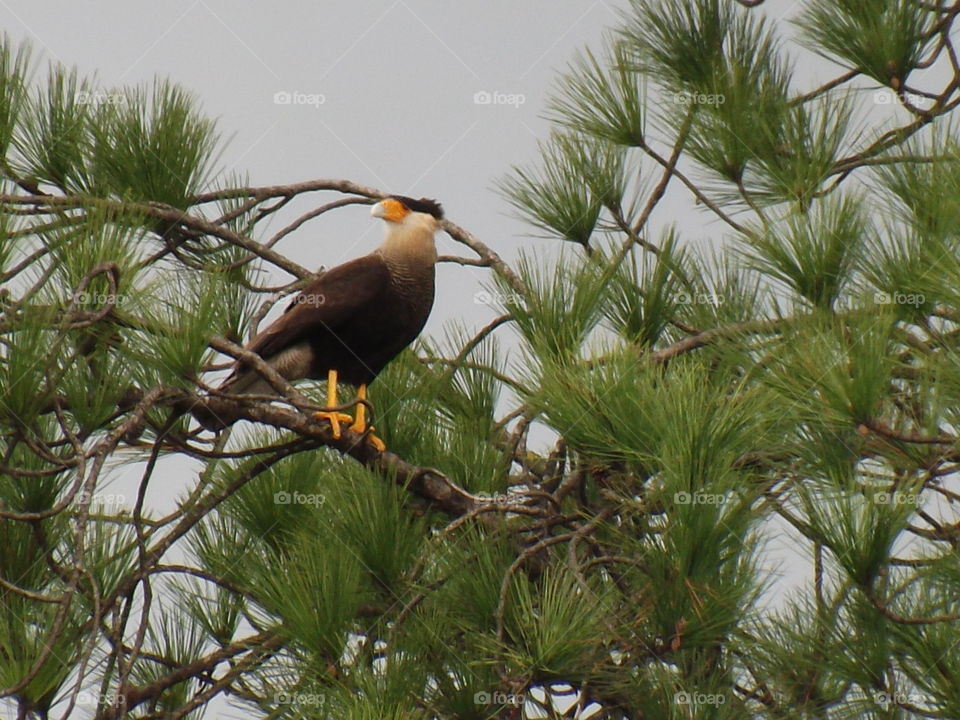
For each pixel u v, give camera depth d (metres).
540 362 6.18
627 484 6.07
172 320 6.12
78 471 5.63
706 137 7.73
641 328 7.21
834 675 5.48
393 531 6.33
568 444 5.83
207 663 6.93
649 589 5.55
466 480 7.33
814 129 7.43
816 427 5.43
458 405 7.79
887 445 5.31
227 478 7.60
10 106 7.84
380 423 7.65
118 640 6.10
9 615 6.00
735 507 5.29
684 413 5.43
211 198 8.87
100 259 5.89
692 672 5.62
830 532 5.11
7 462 5.77
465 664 5.56
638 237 8.15
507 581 5.63
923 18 7.65
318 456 7.84
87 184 8.24
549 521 6.54
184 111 8.48
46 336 5.68
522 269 6.80
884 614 5.15
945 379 5.22
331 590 5.71
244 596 7.37
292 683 5.69
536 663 5.21
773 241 6.07
